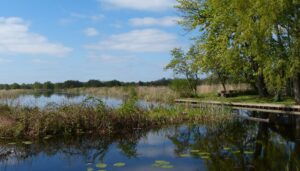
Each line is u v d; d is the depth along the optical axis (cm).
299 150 1042
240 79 2967
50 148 1109
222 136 1333
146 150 1073
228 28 2531
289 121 1734
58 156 997
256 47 2039
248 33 2059
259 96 2830
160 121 1662
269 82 2114
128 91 3978
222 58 2630
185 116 1784
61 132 1327
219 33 2747
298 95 2161
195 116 1781
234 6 2212
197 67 3150
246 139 1254
